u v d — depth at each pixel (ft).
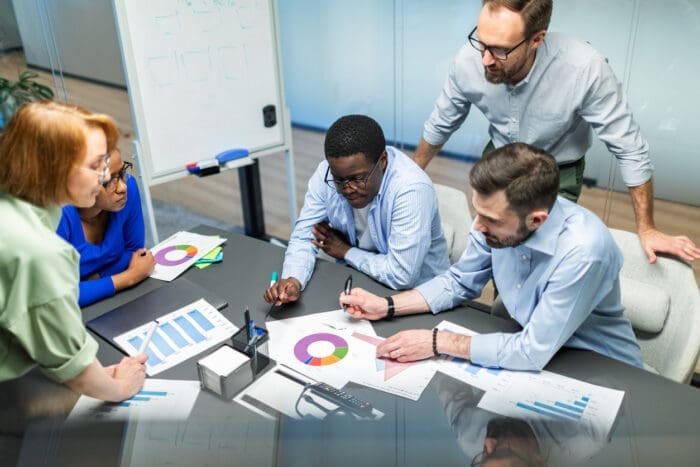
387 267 4.97
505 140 6.48
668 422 3.38
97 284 4.79
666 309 4.66
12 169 3.16
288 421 3.44
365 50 12.08
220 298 4.78
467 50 6.14
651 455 3.15
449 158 11.35
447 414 3.46
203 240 5.81
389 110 12.28
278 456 3.15
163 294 4.85
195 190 12.66
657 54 8.14
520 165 3.51
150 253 5.26
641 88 8.45
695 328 4.39
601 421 3.39
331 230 5.73
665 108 8.34
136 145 7.32
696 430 3.31
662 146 8.55
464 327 4.35
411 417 3.47
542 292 4.01
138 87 7.12
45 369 3.53
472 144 10.91
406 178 4.99
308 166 13.34
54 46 9.33
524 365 3.84
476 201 3.68
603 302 4.21
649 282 4.90
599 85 5.52
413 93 11.64
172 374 3.90
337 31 12.42
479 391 3.68
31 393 3.72
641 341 4.90
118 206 4.79
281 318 4.52
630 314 4.79
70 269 3.35
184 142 7.78
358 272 5.25
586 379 3.77
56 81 9.33
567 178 6.40
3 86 8.70
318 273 5.23
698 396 3.58
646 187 5.68
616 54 8.47
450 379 3.80
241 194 10.85
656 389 3.66
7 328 3.29
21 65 9.03
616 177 9.02
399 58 11.53
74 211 4.80
